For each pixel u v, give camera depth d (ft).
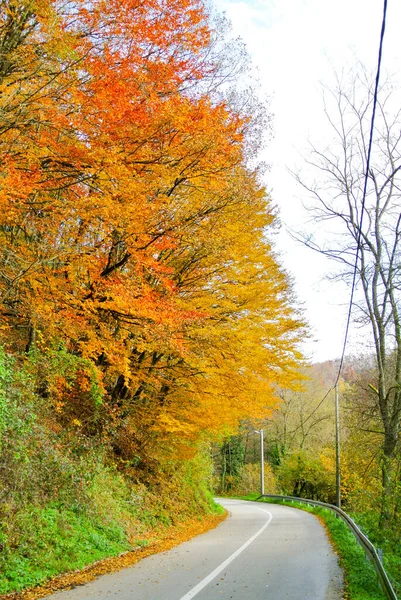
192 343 44.80
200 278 48.75
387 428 53.36
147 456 60.80
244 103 43.62
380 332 54.85
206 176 37.45
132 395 56.90
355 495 53.21
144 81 34.40
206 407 53.36
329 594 25.44
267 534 55.36
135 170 34.37
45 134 31.35
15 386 35.60
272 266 54.13
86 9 32.04
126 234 35.42
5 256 34.04
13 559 26.40
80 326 37.19
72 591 24.57
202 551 40.06
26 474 30.68
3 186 28.22
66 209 32.96
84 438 45.42
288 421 169.37
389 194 53.98
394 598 22.43
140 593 24.41
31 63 31.09
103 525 38.73
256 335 51.70
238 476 213.66
